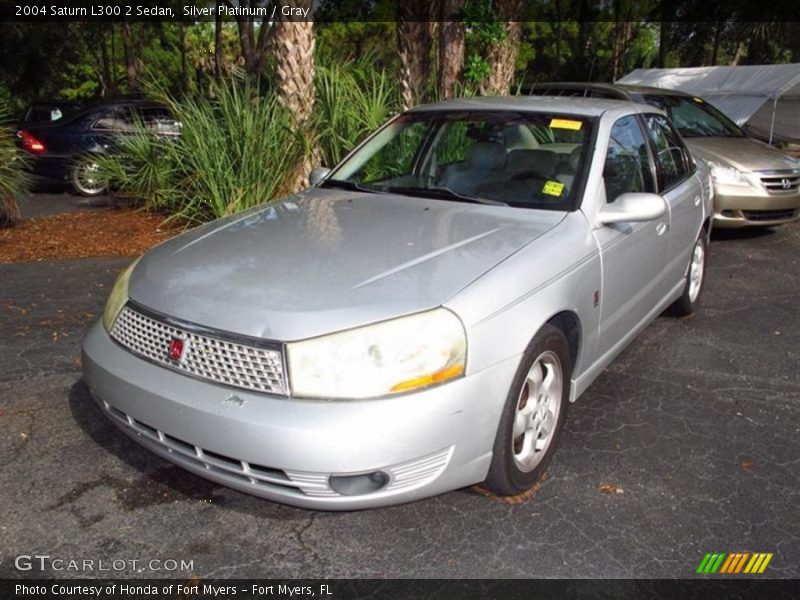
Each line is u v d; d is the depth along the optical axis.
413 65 9.33
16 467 3.35
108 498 3.14
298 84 8.00
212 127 7.96
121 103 11.61
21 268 6.75
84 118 11.39
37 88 26.09
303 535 2.94
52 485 3.22
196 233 3.60
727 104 15.44
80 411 3.87
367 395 2.55
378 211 3.72
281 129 7.87
